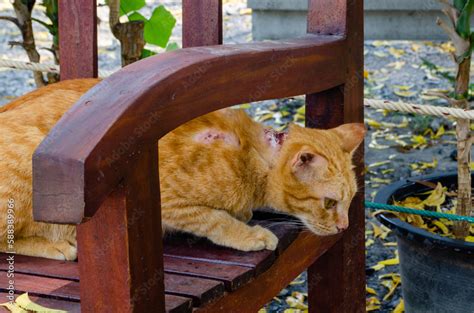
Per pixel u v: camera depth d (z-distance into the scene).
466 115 2.96
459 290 2.93
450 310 2.98
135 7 3.73
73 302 1.96
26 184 2.39
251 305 2.26
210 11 2.69
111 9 3.48
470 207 3.18
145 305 1.75
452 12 3.07
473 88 3.76
